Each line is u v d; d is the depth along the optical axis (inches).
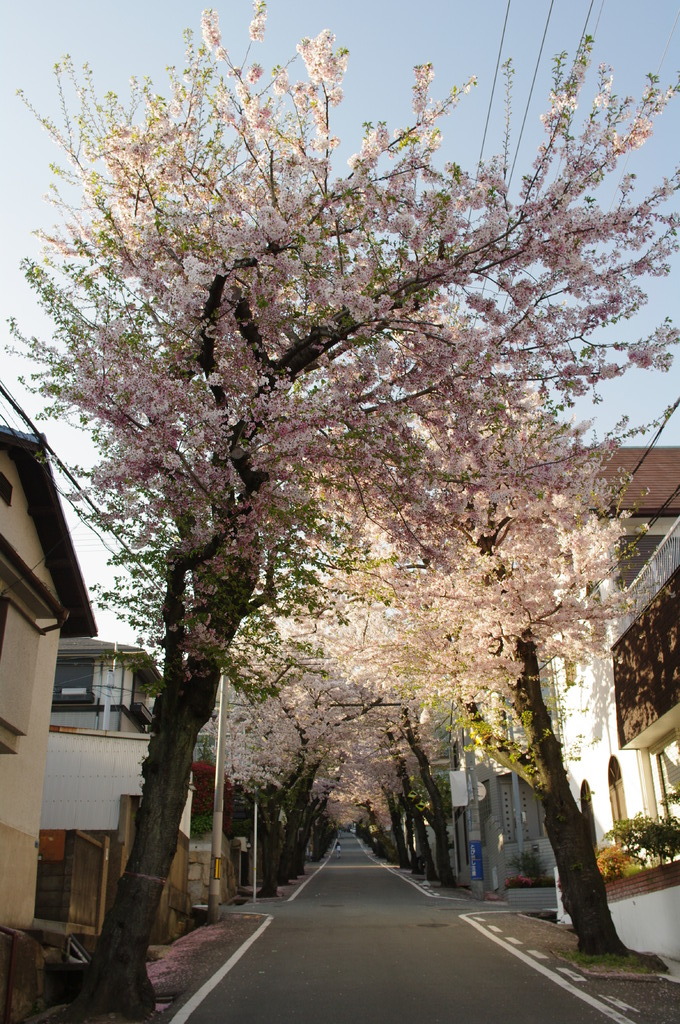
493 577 618.2
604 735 759.1
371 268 413.1
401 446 437.4
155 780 414.6
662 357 419.2
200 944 579.2
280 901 1058.1
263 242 408.8
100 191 449.4
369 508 484.7
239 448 418.6
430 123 421.7
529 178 415.8
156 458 410.3
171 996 402.0
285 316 444.1
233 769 1134.4
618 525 652.1
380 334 426.3
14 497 525.3
